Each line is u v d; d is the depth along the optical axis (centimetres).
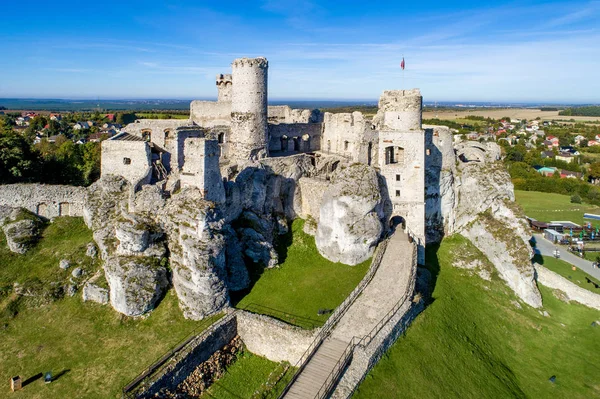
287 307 3606
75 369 2928
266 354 3372
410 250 4397
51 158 5781
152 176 4453
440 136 5372
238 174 4547
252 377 3186
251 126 4875
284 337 3250
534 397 3331
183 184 3972
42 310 3528
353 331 3139
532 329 4212
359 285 3694
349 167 4681
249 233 4275
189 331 3266
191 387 2977
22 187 4541
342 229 4325
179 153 4638
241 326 3459
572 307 4812
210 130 4934
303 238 4759
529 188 11888
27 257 4091
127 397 2628
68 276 3816
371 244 4347
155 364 2902
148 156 4375
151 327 3312
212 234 3569
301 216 5100
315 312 3522
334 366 2802
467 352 3481
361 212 4316
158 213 3862
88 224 4400
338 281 4000
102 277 3681
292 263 4341
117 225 3625
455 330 3706
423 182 4834
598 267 6216
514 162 13825
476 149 5997
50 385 2795
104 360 3000
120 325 3334
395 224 5228
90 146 6531
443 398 2902
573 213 9450
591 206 10081
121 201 4216
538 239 7619
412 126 4894
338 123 5672
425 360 3173
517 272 4738
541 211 9594
